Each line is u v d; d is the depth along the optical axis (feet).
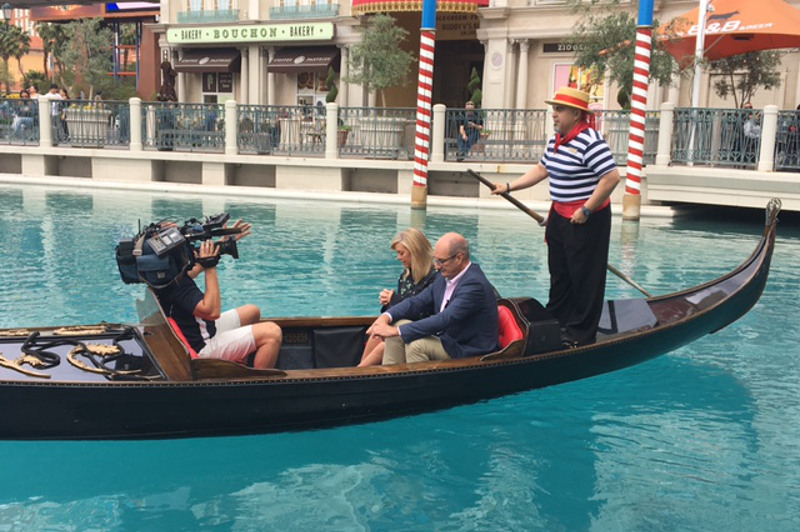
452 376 13.79
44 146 57.11
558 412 14.94
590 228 15.39
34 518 10.70
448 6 66.64
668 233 37.58
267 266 27.66
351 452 13.00
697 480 12.20
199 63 83.46
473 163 48.67
